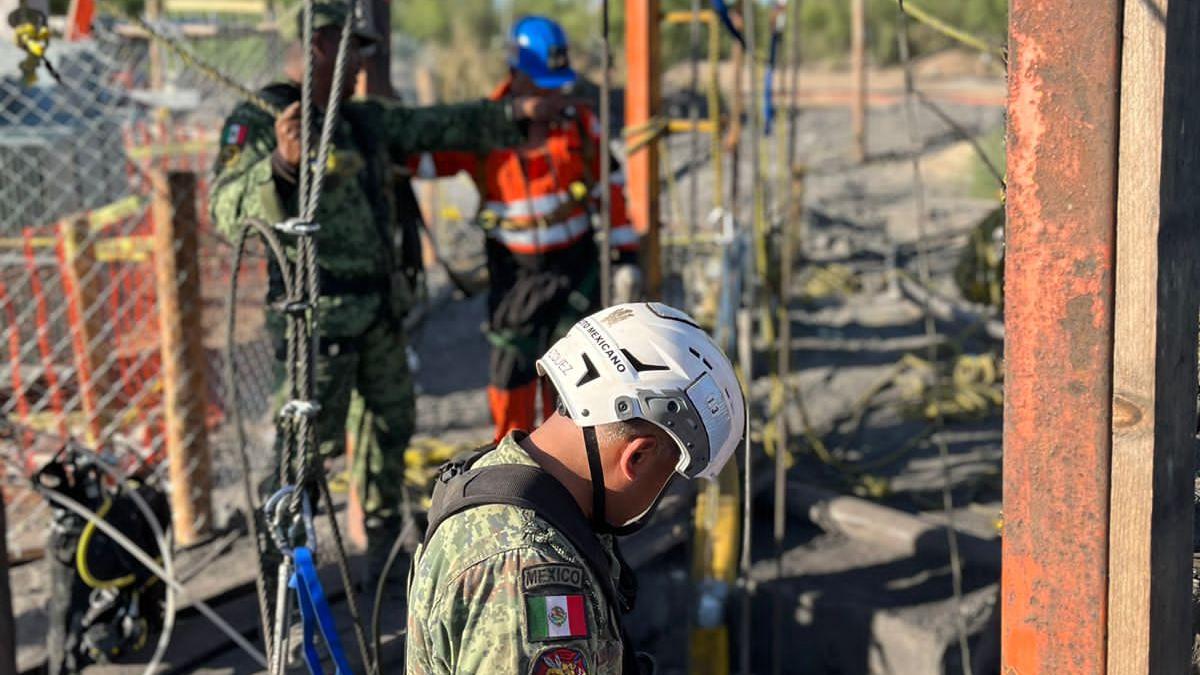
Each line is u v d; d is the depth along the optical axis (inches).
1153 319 61.2
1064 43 61.7
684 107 685.3
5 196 293.4
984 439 259.8
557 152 181.9
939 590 182.7
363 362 149.3
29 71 114.0
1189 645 68.7
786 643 184.9
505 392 188.2
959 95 881.5
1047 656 66.6
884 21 1159.6
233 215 134.3
